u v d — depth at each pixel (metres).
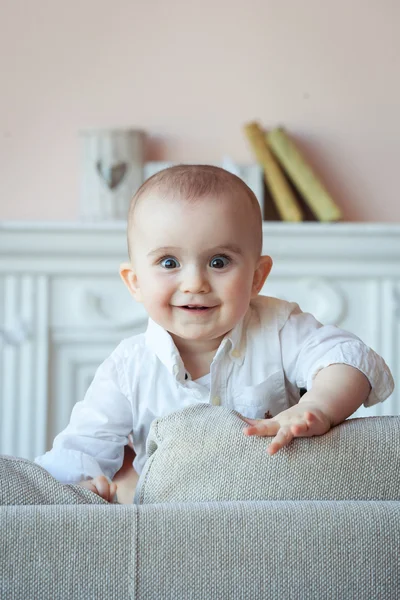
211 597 0.68
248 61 2.50
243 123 2.50
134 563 0.68
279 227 2.22
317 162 2.52
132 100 2.49
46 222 2.19
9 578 0.67
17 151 2.47
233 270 1.01
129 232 1.08
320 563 0.69
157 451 0.77
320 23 2.50
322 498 0.74
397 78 2.50
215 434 0.76
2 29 2.47
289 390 1.14
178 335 1.05
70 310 2.25
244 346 1.12
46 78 2.48
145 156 2.47
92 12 2.48
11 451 2.24
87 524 0.68
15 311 2.23
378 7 2.50
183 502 0.73
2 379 2.23
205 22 2.49
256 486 0.74
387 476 0.74
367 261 2.27
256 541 0.69
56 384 2.26
